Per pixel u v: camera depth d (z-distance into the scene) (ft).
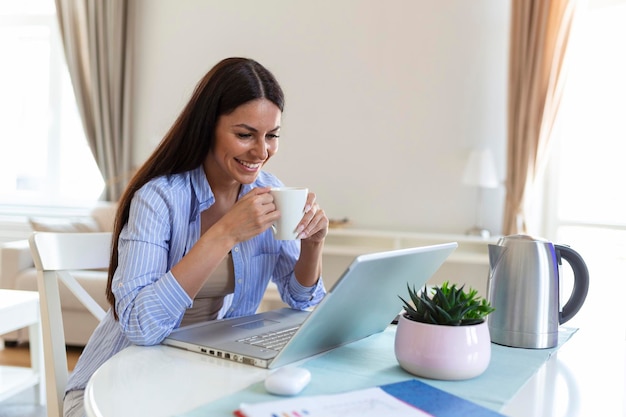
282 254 4.75
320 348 3.28
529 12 11.64
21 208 15.51
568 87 11.98
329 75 13.47
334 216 13.51
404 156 13.15
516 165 11.89
